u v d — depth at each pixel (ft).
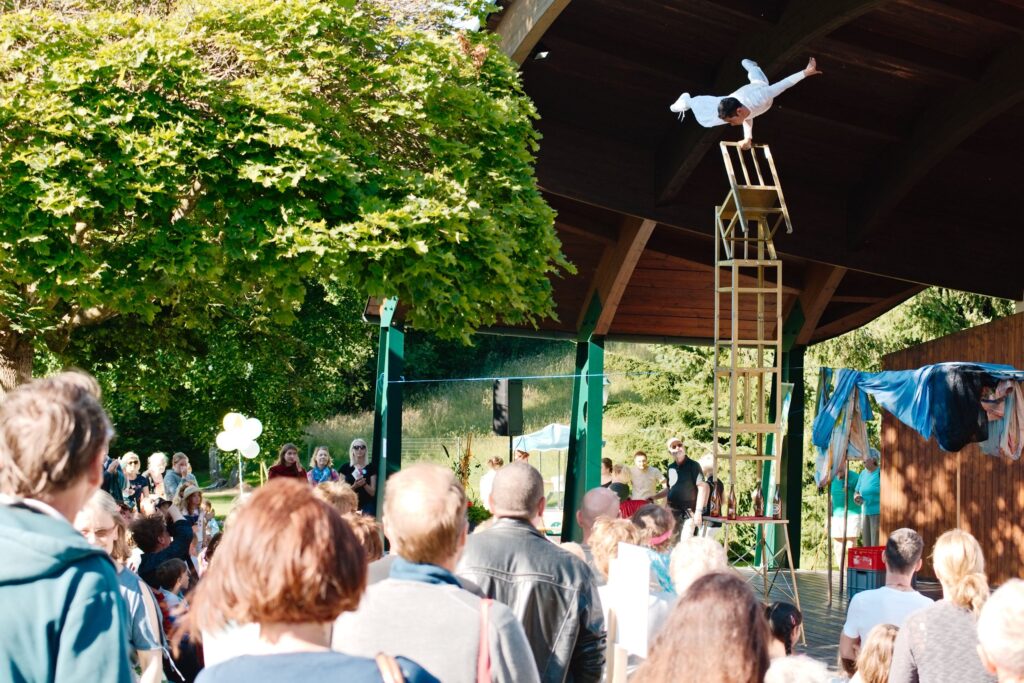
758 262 34.91
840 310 60.29
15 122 25.62
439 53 30.50
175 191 26.14
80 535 7.39
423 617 8.46
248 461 92.27
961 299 83.71
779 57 37.17
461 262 28.32
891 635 13.35
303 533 6.07
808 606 42.32
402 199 28.76
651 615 13.29
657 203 47.42
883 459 53.47
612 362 98.58
